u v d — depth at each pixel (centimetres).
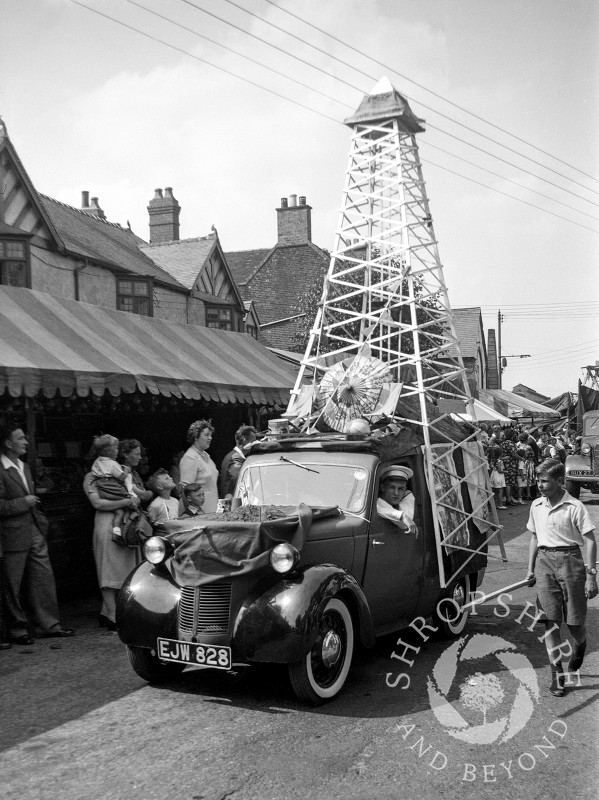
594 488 1973
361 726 445
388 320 803
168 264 2086
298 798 356
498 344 5181
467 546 677
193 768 389
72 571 829
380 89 855
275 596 464
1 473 643
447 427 748
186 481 771
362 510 553
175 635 484
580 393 2492
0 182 1355
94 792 364
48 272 1459
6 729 447
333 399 724
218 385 988
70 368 740
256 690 513
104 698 501
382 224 888
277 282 3322
